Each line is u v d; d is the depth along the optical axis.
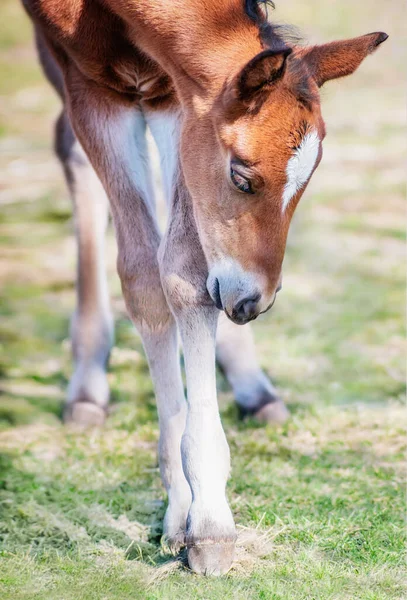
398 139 11.27
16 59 15.86
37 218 9.05
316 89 3.29
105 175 3.91
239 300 3.28
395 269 7.57
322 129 3.26
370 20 16.16
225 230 3.32
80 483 4.27
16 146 11.40
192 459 3.44
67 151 5.20
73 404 5.06
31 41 16.91
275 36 3.50
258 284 3.27
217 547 3.38
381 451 4.65
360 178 9.95
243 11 3.48
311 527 3.79
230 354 5.08
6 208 9.31
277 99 3.17
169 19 3.50
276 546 3.65
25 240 8.46
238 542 3.65
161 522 3.87
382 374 5.71
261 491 4.14
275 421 5.01
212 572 3.39
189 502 3.63
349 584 3.36
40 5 3.87
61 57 4.02
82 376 5.13
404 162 10.45
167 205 3.87
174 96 3.85
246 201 3.25
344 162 10.49
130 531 3.81
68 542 3.71
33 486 4.20
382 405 5.27
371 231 8.48
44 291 7.25
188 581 3.35
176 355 3.78
